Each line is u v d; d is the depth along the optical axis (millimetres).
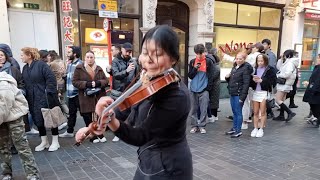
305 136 5234
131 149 4398
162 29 1232
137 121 1346
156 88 1196
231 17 9172
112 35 7281
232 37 9320
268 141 4891
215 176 3449
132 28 7578
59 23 6754
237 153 4270
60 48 6820
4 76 2998
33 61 3986
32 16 6512
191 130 5406
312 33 11031
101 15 5520
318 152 4352
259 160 3988
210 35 8484
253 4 9383
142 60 1278
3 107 2840
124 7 7402
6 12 5895
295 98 9656
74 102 4902
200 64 5129
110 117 1123
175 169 1351
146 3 7438
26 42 6516
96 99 4480
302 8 10180
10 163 3260
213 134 5305
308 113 7285
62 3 6480
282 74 6270
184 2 8617
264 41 6711
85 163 3803
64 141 4758
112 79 4602
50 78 3996
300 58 10500
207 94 5277
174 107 1232
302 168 3719
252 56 5879
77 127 5637
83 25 6969
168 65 1267
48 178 3326
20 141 3047
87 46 7066
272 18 9938
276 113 7254
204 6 8266
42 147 4305
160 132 1250
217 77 6031
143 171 1416
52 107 4090
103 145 4578
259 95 5102
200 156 4133
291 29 10117
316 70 5855
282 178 3408
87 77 4418
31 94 4016
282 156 4156
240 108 5035
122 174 3469
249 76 4852
